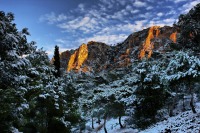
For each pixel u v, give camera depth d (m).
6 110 11.38
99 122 48.41
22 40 14.17
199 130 14.81
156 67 26.97
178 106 32.78
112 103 36.59
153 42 195.00
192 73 19.53
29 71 18.03
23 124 14.55
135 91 27.19
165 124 21.33
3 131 12.56
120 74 70.81
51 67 26.73
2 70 11.86
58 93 26.12
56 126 24.31
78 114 32.16
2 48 11.49
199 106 27.41
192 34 27.00
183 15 28.97
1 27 10.95
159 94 26.00
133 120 30.48
